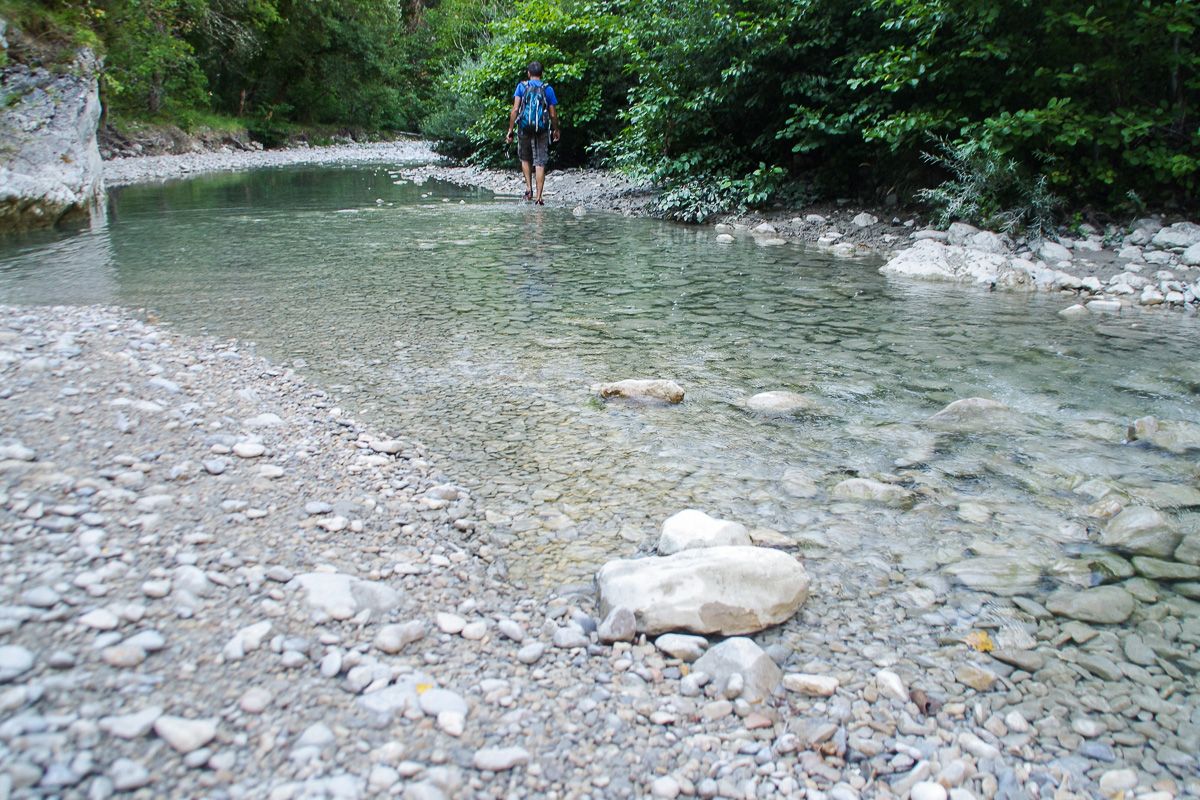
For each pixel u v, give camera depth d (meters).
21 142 8.29
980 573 2.09
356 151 27.80
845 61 8.39
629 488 2.56
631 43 10.16
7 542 1.80
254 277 5.75
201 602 1.68
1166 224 6.48
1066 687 1.67
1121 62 6.50
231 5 25.91
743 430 3.06
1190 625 1.88
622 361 3.89
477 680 1.59
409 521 2.27
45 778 1.17
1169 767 1.45
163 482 2.26
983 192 6.97
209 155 22.48
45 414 2.63
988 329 4.50
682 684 1.63
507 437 2.96
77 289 5.18
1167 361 3.89
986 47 6.68
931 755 1.47
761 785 1.38
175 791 1.20
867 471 2.71
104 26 18.98
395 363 3.81
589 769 1.38
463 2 34.78
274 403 3.17
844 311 4.94
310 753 1.31
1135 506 2.38
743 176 9.57
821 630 1.85
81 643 1.48
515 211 10.13
